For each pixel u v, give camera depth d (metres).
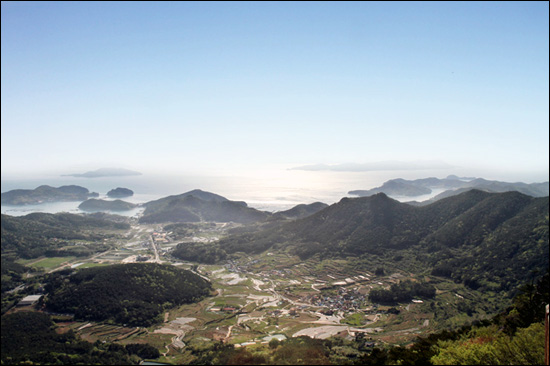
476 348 67.19
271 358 71.50
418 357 75.62
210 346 118.50
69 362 115.88
